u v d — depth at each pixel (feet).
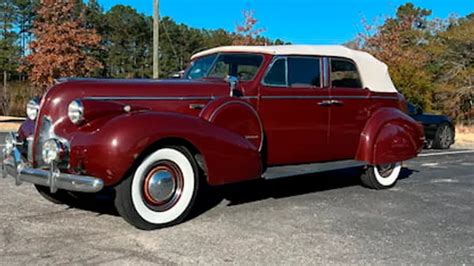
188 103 18.71
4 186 23.62
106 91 17.56
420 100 92.84
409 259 14.40
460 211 20.43
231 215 18.93
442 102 99.96
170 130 16.69
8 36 176.76
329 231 17.03
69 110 16.72
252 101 20.15
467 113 99.50
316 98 22.09
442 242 16.10
